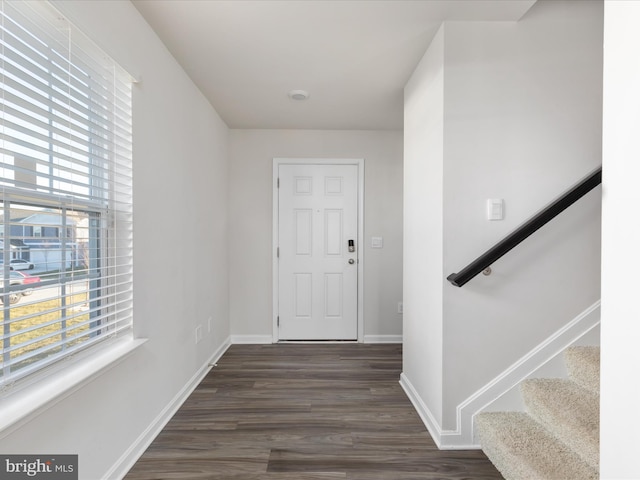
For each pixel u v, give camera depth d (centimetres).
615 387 86
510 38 189
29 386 118
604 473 89
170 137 219
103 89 155
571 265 189
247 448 189
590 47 191
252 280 385
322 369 305
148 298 190
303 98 296
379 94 288
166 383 215
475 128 189
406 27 194
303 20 188
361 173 381
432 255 205
